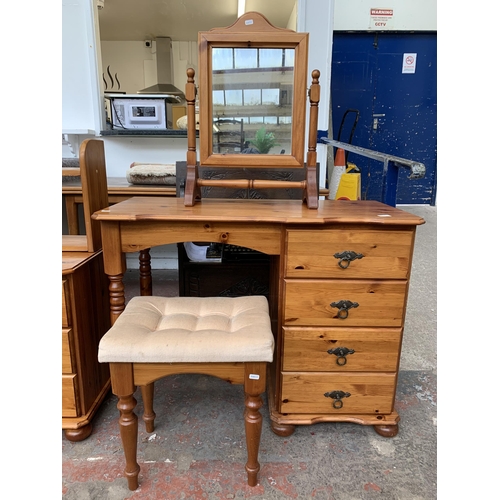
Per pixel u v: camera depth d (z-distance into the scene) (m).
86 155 1.18
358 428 1.23
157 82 4.78
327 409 1.19
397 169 1.34
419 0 3.92
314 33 2.24
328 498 0.97
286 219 1.03
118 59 4.80
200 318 1.07
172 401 1.35
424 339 1.77
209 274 1.75
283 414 1.20
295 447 1.14
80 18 2.18
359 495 0.98
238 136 1.27
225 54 1.22
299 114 1.24
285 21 3.79
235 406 1.33
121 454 1.10
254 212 1.12
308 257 1.07
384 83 4.19
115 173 2.42
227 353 0.89
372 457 1.11
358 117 4.21
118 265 1.12
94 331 1.24
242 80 1.24
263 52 1.22
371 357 1.15
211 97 1.24
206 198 1.46
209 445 1.14
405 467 1.07
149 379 0.91
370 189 4.50
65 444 1.14
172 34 4.45
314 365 1.15
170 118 2.44
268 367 1.45
